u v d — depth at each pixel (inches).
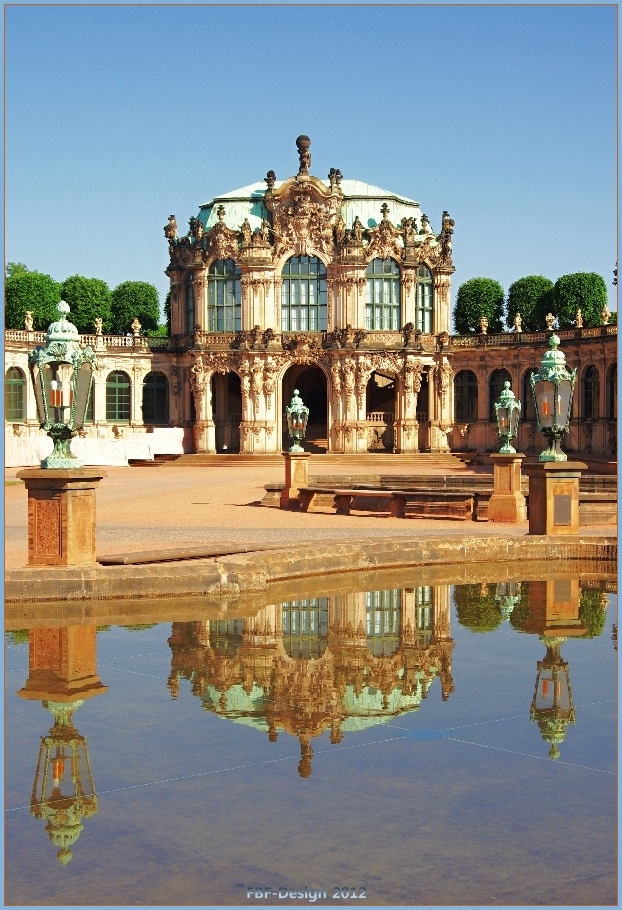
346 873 396.5
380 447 4291.3
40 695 641.0
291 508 2111.2
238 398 4699.8
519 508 1836.9
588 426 3855.8
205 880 392.2
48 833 434.3
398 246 4207.7
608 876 395.5
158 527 1647.4
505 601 981.2
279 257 4224.9
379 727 576.4
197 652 760.3
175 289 4411.9
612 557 1261.1
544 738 556.7
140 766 510.9
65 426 995.9
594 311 4623.5
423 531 1627.7
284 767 510.3
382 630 841.5
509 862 406.0
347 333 4146.2
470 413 4394.7
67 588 959.0
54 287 4928.6
